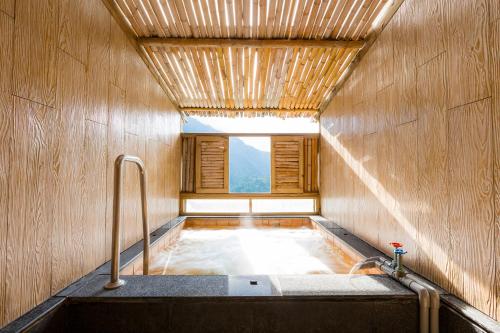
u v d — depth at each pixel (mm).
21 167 1288
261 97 4660
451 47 1559
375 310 1531
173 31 2783
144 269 1869
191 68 3605
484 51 1331
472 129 1409
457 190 1521
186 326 1486
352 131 3354
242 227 4953
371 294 1538
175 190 4855
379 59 2549
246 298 1493
